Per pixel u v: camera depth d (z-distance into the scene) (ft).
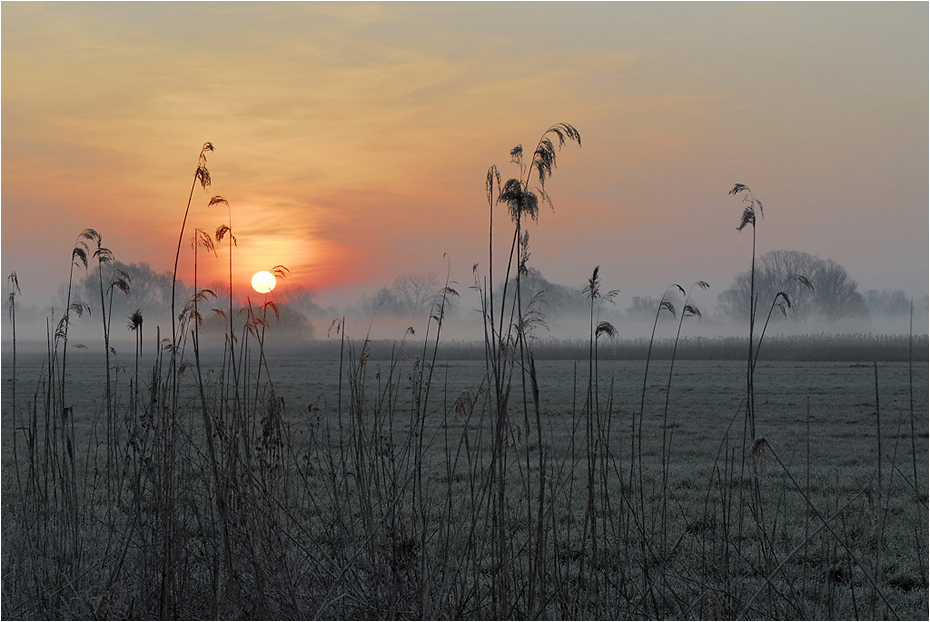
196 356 15.10
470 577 16.67
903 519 25.73
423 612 13.66
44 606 15.11
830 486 32.60
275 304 16.76
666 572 17.49
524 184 13.39
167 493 15.56
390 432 16.05
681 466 37.11
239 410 16.05
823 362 137.90
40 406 54.34
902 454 42.47
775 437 48.75
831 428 53.11
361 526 17.40
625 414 59.47
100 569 16.30
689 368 120.37
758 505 17.48
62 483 17.43
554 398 66.33
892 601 17.99
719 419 57.26
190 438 16.20
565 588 15.12
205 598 15.52
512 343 13.83
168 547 15.05
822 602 16.49
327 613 13.97
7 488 23.72
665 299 17.03
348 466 19.89
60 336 17.37
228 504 15.42
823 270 287.28
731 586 16.16
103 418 30.83
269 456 16.43
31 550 15.97
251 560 14.49
